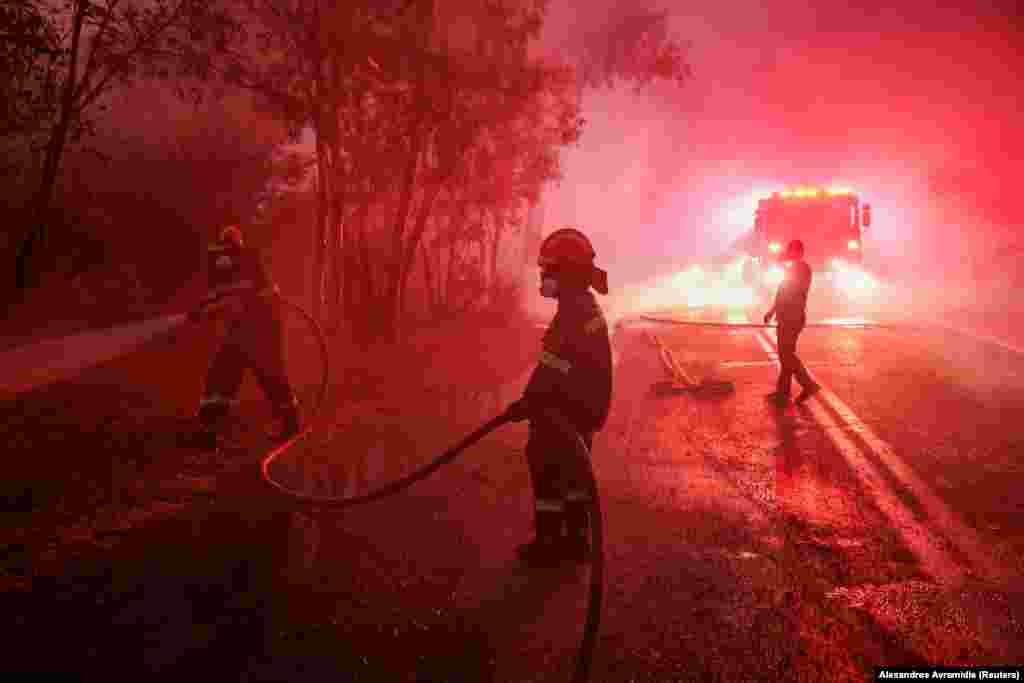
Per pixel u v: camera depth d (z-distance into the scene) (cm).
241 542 398
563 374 378
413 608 332
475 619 323
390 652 295
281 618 319
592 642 276
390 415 694
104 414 623
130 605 326
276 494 472
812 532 423
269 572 363
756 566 379
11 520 410
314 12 857
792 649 299
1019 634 309
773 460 569
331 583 354
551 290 394
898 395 788
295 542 401
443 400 762
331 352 970
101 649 290
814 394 805
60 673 273
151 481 482
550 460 378
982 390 799
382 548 398
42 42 740
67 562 365
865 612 329
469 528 430
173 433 586
